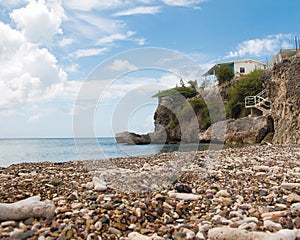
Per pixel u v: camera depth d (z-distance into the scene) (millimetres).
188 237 3135
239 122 27250
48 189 5289
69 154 21406
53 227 3256
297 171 7211
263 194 4973
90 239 3082
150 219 3760
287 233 3043
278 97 23188
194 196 4824
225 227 3234
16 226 3303
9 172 7906
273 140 23125
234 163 8992
